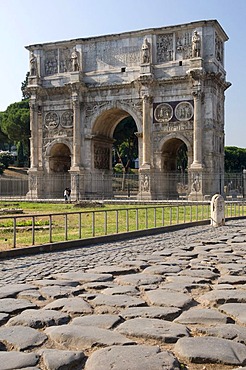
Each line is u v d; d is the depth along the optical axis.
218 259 16.98
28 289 11.82
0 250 18.28
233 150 142.25
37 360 7.04
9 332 8.30
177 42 64.31
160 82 64.38
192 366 6.85
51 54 71.44
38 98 70.94
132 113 66.19
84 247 21.48
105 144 72.94
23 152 131.62
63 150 74.00
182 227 32.09
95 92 68.19
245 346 7.52
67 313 9.61
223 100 69.25
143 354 7.15
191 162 63.44
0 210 43.72
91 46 68.81
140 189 64.88
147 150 64.44
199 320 8.98
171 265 15.66
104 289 11.90
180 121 63.78
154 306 10.12
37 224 33.88
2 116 115.88
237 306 9.99
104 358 7.00
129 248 20.88
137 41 66.31
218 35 65.88
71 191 67.94
